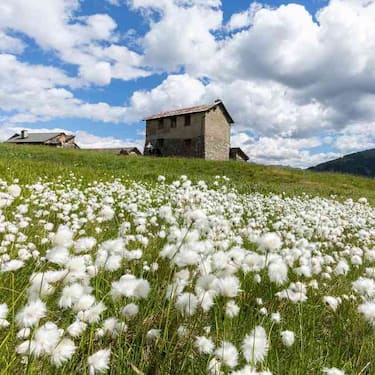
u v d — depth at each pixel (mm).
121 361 1736
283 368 1995
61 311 2047
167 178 17328
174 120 54938
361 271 4191
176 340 2020
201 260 2160
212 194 9477
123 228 3945
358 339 2520
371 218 9883
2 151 25125
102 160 25469
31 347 1394
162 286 2477
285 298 2879
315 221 7258
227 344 1644
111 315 2287
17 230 4113
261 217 8266
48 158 24391
